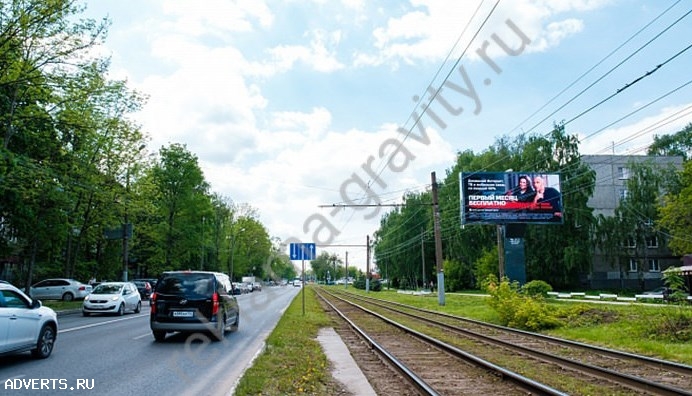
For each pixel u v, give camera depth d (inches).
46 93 960.9
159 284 576.7
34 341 424.2
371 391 329.4
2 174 878.4
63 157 1165.1
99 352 482.0
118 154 1336.1
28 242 1283.2
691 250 1804.9
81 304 1228.5
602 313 802.8
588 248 2007.9
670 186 2193.7
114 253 1893.5
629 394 327.6
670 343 574.6
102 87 1037.2
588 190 2030.0
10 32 878.4
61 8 902.4
